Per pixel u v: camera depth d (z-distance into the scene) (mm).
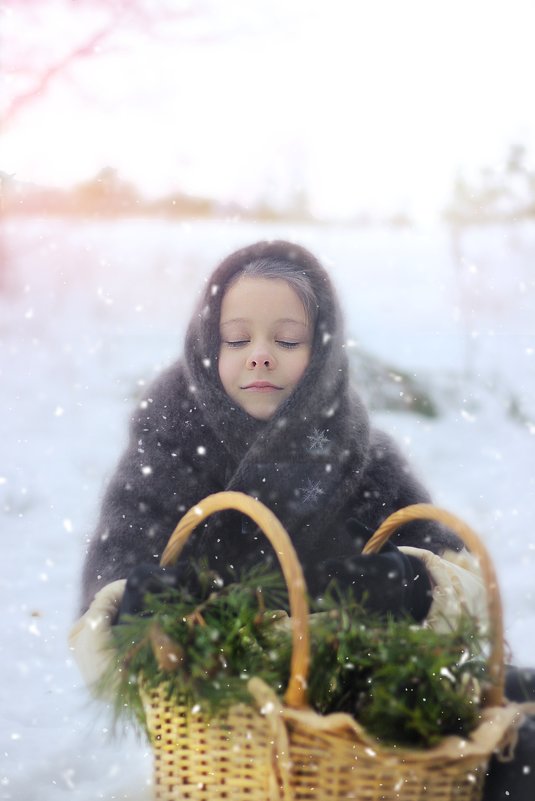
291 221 9500
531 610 3277
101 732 2473
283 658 1723
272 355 2268
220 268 2350
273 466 2221
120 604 1982
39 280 8805
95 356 7375
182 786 1773
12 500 4629
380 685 1640
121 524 2293
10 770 2256
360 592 1897
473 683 1693
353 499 2342
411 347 7367
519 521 4258
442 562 2100
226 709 1686
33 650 3041
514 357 7148
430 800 1642
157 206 7688
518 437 5570
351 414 2332
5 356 7324
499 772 1738
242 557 2201
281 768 1625
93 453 5430
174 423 2352
